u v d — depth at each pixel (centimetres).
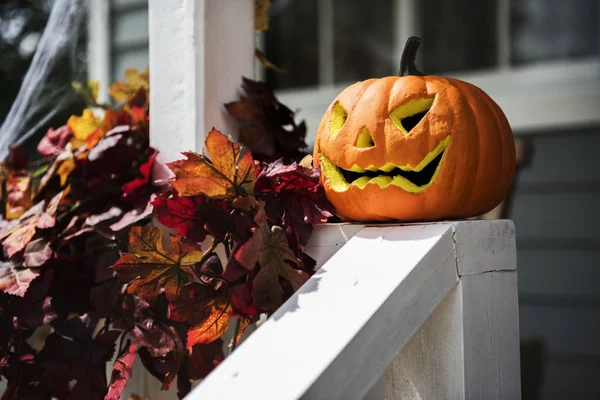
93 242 131
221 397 77
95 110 260
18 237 126
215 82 132
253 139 134
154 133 134
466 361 97
